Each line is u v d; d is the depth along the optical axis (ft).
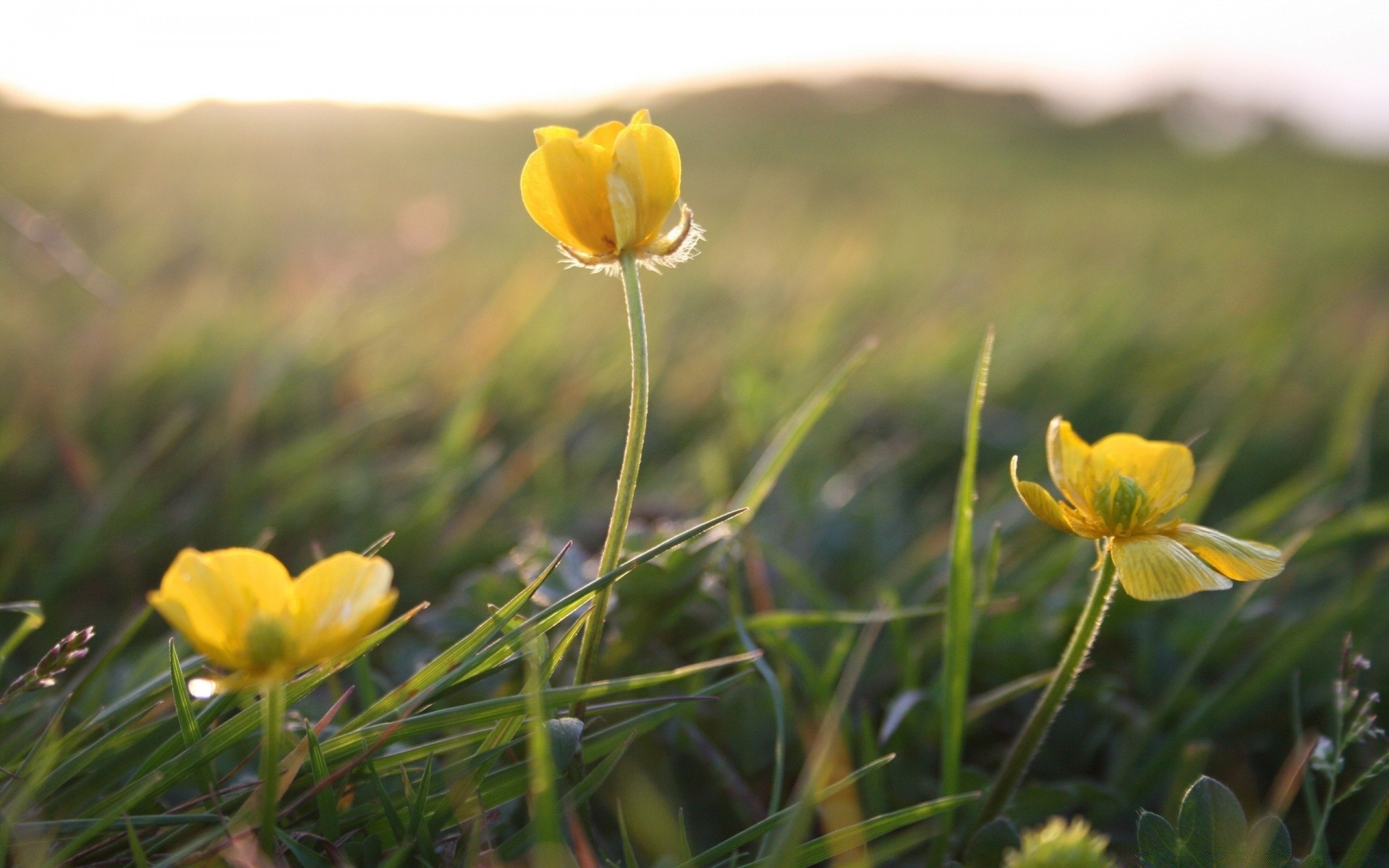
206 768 0.46
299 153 5.11
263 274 2.47
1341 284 3.65
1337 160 12.76
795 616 0.60
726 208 4.87
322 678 0.46
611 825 0.54
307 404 1.23
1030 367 1.64
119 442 1.06
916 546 0.93
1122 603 0.66
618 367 1.41
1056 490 0.96
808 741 0.57
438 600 0.82
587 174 0.43
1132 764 0.60
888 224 4.25
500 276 2.11
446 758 0.51
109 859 0.44
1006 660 0.65
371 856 0.43
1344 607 0.64
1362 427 0.93
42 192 2.96
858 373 1.53
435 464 1.02
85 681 0.52
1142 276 3.01
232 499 0.93
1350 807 0.59
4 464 0.96
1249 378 1.51
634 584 0.58
